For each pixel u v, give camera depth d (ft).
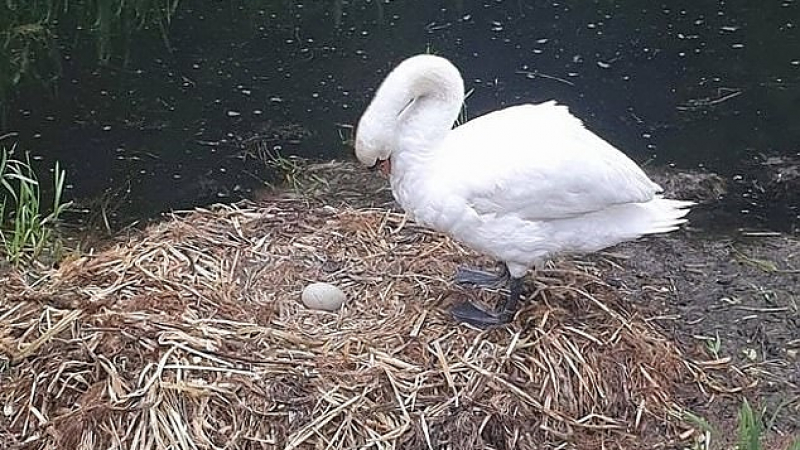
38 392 6.33
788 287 7.96
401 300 7.15
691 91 11.00
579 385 6.48
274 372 6.29
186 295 7.02
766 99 10.80
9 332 6.73
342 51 11.73
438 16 12.46
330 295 7.07
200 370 6.29
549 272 7.43
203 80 11.15
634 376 6.67
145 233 8.16
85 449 6.05
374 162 6.58
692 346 7.26
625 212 6.59
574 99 10.87
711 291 7.88
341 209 8.52
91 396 6.22
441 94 6.45
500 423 6.18
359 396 6.19
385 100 6.39
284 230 7.98
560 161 6.31
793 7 12.53
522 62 11.53
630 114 10.62
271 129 10.33
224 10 12.53
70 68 11.30
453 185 6.39
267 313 6.94
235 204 8.70
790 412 6.75
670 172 9.68
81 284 7.22
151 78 11.16
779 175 9.58
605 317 6.98
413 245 7.82
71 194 9.39
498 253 6.57
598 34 12.07
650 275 8.02
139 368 6.35
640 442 6.38
